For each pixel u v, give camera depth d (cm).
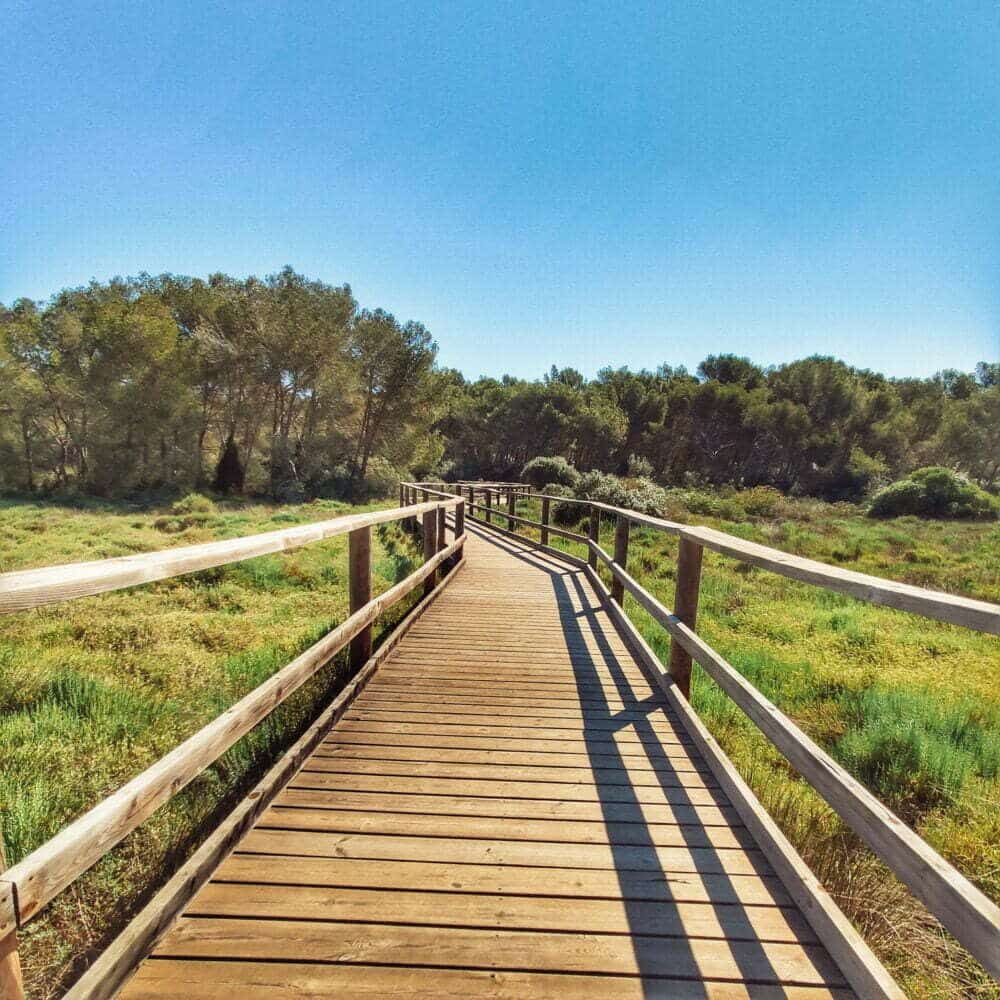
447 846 224
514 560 1014
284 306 3416
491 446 5756
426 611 630
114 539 1540
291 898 192
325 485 3509
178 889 182
